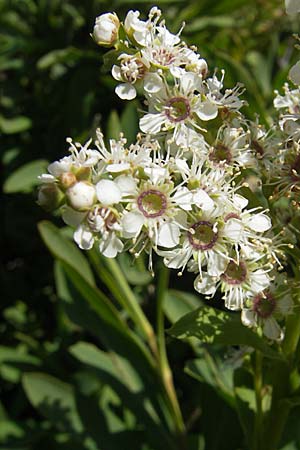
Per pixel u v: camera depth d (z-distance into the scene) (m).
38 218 0.25
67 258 0.20
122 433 0.20
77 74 0.24
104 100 0.25
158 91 0.16
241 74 0.21
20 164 0.24
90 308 0.20
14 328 0.25
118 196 0.14
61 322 0.23
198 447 0.20
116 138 0.21
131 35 0.16
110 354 0.21
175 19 0.25
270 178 0.16
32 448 0.22
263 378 0.18
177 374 0.22
